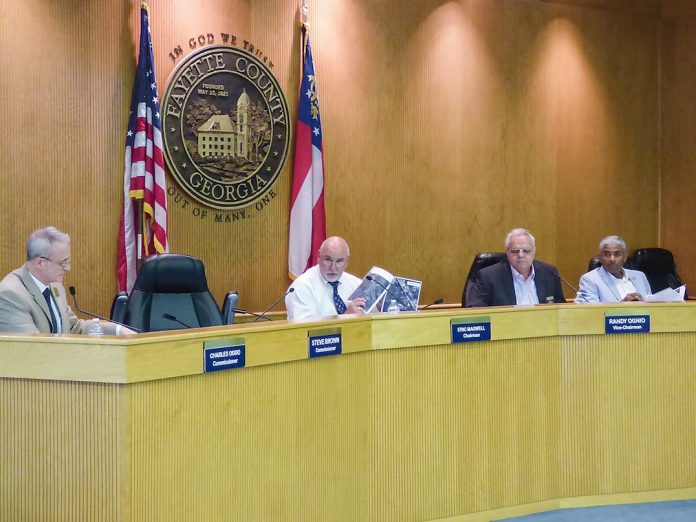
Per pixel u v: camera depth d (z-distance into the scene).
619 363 4.09
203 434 2.82
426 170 6.88
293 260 6.12
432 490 3.64
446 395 3.69
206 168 5.79
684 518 3.88
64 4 5.25
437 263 6.94
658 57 7.97
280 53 6.14
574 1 7.54
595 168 7.71
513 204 7.31
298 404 3.14
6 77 5.04
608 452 4.07
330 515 3.29
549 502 3.98
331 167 6.43
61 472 2.65
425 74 6.87
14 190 5.08
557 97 7.52
